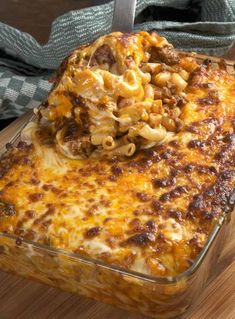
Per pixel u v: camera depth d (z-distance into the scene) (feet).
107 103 1.31
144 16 2.05
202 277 1.21
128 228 1.20
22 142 1.39
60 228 1.22
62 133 1.35
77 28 1.86
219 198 1.24
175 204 1.23
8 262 1.26
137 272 1.11
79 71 1.33
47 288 1.32
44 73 1.99
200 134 1.36
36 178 1.31
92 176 1.29
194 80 1.48
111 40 1.38
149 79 1.40
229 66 1.60
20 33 1.91
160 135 1.32
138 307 1.20
